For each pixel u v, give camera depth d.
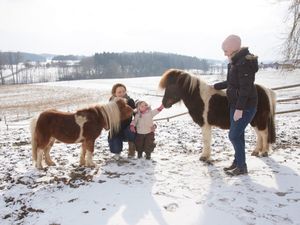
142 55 147.38
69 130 5.59
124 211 3.98
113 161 6.13
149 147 6.14
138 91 48.91
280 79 34.44
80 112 5.68
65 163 6.21
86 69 132.62
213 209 3.97
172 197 4.38
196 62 142.62
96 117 5.75
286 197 4.32
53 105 33.88
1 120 23.48
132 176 5.24
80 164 5.98
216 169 5.56
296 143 7.58
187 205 4.10
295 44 11.86
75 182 5.05
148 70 135.75
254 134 9.01
